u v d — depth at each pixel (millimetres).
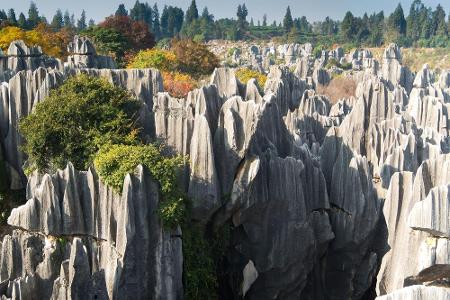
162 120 45719
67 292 35562
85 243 39344
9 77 59906
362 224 50375
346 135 67438
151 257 39312
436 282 32156
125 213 37781
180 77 88562
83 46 78188
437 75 189375
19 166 50219
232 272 48156
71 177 39062
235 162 44781
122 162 38844
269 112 49938
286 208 47469
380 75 133875
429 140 65938
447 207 34344
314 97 83500
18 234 40156
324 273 52750
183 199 41000
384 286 42625
